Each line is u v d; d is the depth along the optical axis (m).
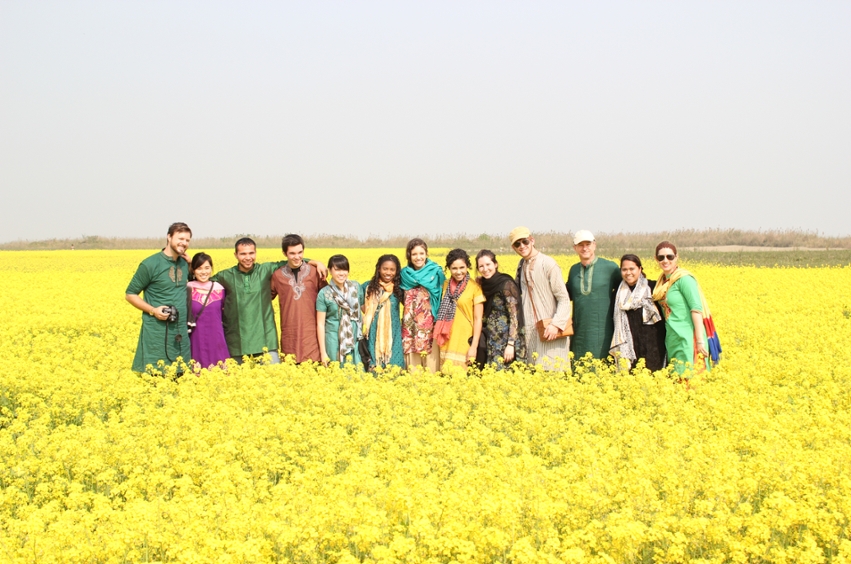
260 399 8.92
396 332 10.70
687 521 5.10
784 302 17.95
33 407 9.25
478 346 10.44
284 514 5.38
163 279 10.20
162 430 7.58
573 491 5.61
